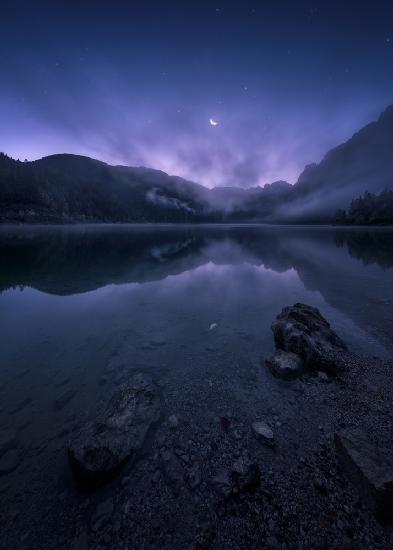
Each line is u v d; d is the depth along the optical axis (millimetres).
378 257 22719
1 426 4637
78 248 33500
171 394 5449
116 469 3619
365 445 3736
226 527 3018
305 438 4270
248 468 3578
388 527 2930
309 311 8273
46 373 6371
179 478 3600
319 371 5977
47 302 11805
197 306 11000
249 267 19516
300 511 3154
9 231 68062
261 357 6871
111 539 2934
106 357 7105
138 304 11422
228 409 4977
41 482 3602
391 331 8016
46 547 2900
